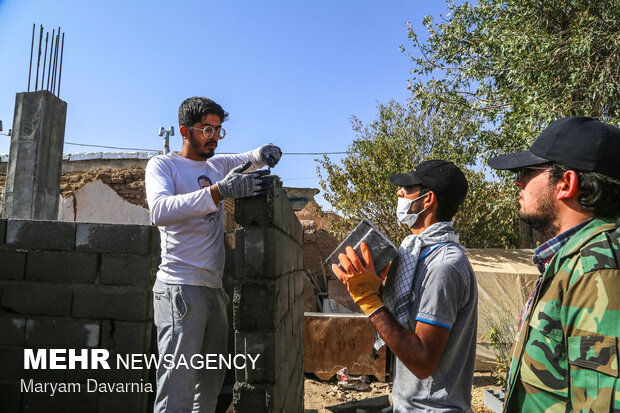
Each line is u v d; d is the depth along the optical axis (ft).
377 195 34.22
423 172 5.78
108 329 10.94
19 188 21.36
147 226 11.14
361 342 20.12
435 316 4.83
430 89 33.55
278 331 7.07
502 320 22.93
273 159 9.06
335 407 9.82
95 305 10.98
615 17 24.88
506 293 24.62
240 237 6.88
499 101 29.91
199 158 8.38
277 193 7.16
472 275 5.36
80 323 10.95
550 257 3.89
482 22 32.50
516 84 27.09
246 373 6.71
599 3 25.98
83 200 34.37
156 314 7.84
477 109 30.45
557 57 25.41
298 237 12.26
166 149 35.53
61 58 23.08
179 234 7.62
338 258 5.48
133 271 11.04
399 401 5.47
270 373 6.69
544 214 4.01
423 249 5.49
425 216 5.83
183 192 7.91
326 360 20.17
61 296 11.00
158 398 7.48
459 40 32.65
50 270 11.08
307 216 44.14
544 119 24.40
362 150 36.55
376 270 5.57
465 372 5.37
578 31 24.16
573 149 3.72
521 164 4.15
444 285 4.95
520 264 26.68
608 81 24.44
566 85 24.85
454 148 35.40
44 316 10.99
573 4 27.14
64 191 34.53
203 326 7.60
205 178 8.30
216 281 7.99
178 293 7.48
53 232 11.13
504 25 28.48
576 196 3.79
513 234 37.01
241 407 6.68
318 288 37.37
